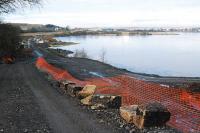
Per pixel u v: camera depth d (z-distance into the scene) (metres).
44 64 51.00
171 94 20.16
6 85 29.39
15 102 20.20
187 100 18.28
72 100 20.55
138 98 19.30
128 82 25.36
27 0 39.19
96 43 195.00
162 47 145.00
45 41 197.25
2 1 38.34
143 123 13.76
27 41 167.00
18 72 43.25
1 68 51.00
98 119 15.45
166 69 63.69
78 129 14.01
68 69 47.12
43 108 18.31
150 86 23.31
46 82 31.19
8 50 78.25
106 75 40.41
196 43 183.25
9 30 79.88
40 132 13.71
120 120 15.01
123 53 108.44
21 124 14.92
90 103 18.41
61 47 149.38
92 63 59.22
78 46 160.62
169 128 13.74
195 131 13.33
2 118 16.05
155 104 14.30
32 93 24.05
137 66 68.69
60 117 16.12
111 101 17.59
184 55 100.69
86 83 26.58
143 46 155.38
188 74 56.06
